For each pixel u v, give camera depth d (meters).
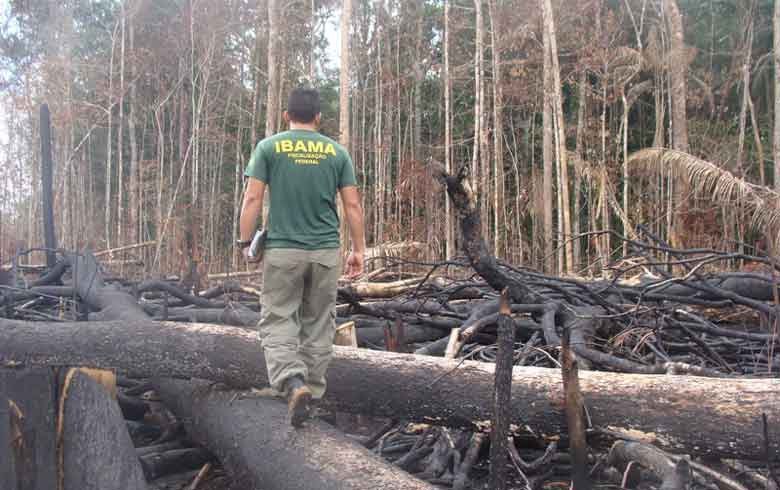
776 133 14.34
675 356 4.89
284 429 2.93
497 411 2.26
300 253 3.04
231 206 28.12
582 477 2.49
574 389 2.49
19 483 3.60
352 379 3.22
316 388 3.16
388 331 4.80
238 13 22.44
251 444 2.98
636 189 17.81
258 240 3.04
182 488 3.83
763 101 21.05
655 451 2.55
